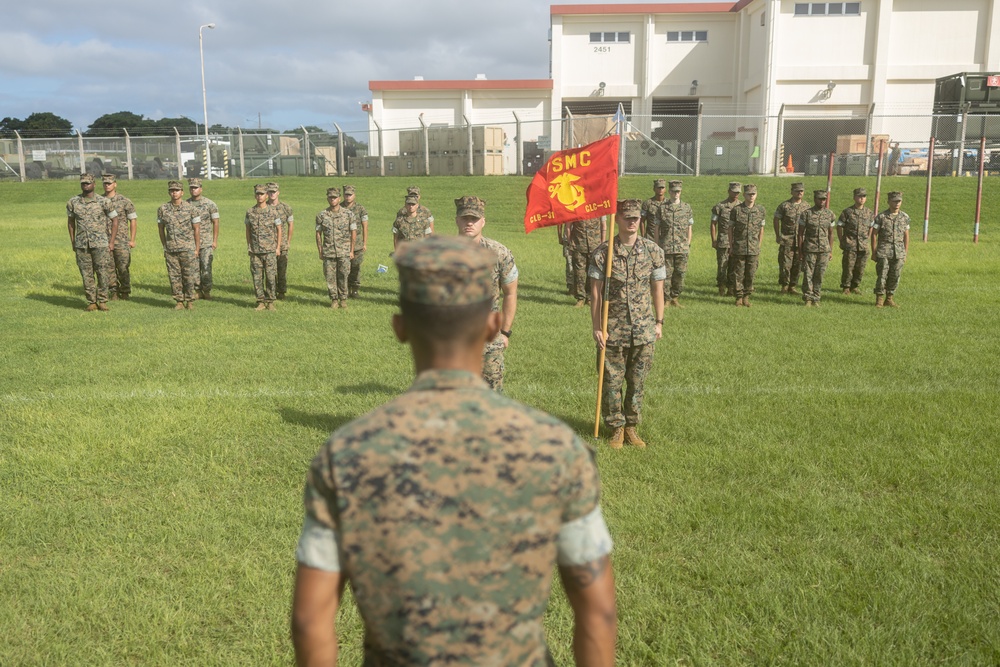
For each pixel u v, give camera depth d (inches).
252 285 641.0
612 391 266.5
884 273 561.6
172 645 152.6
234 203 1305.4
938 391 333.1
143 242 848.9
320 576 66.0
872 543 194.9
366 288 634.2
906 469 240.1
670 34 1872.5
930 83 1683.1
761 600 166.6
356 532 64.4
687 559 187.5
